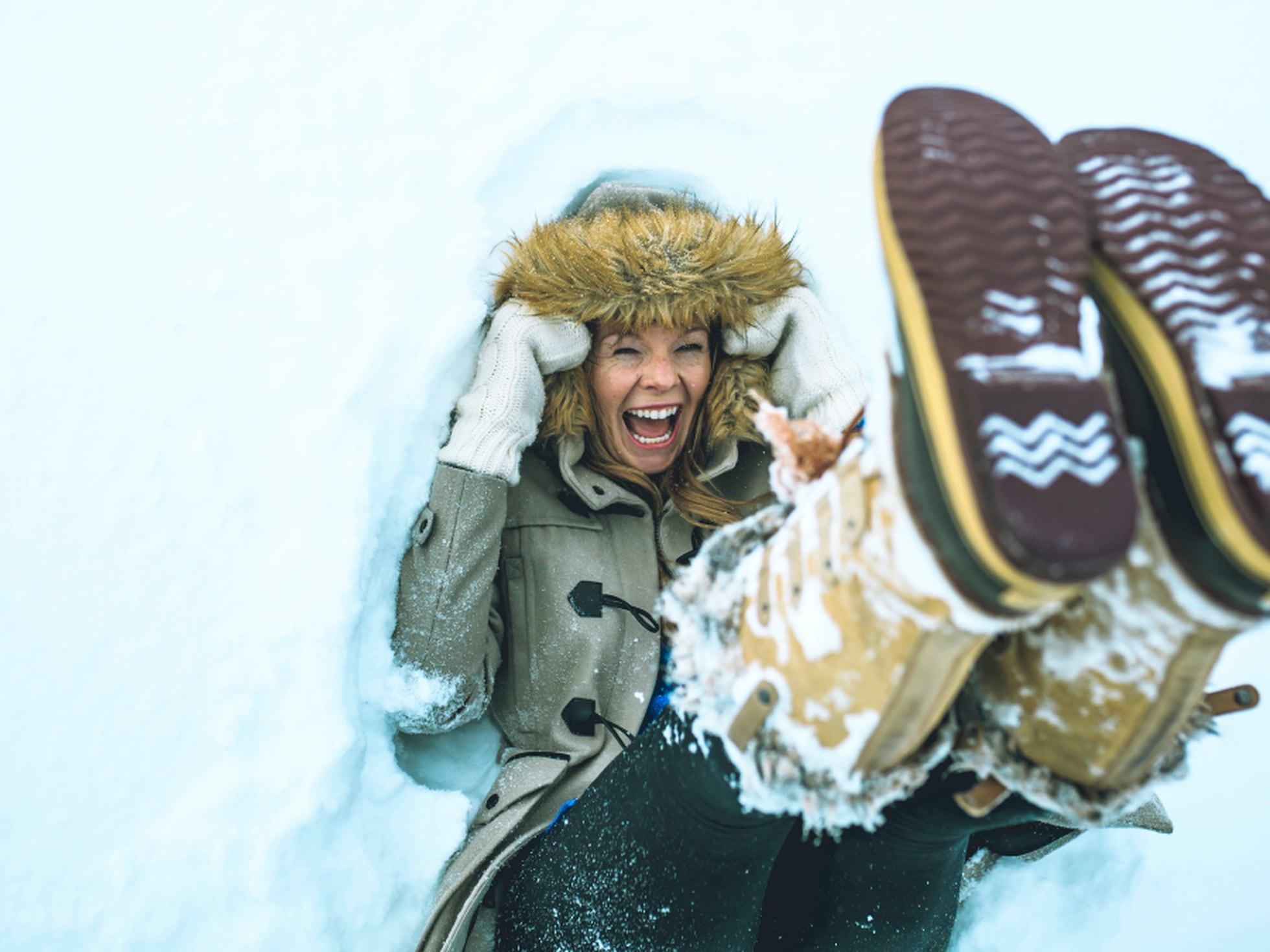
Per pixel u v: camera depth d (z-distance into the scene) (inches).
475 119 73.5
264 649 53.5
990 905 58.3
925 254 28.0
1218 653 30.5
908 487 27.8
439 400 59.5
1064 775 35.3
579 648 59.6
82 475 57.5
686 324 59.4
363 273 64.2
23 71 74.9
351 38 77.6
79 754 51.2
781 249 61.6
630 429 63.2
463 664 56.1
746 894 43.8
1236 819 62.2
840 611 32.3
